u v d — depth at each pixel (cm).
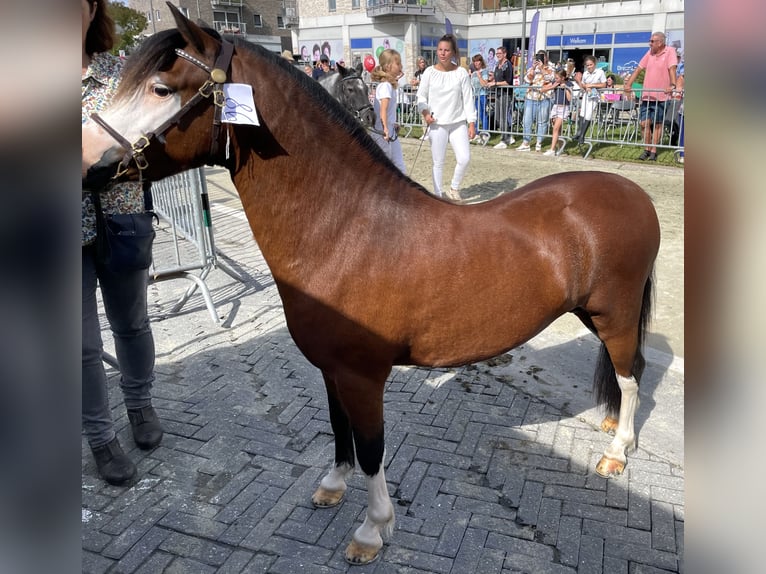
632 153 947
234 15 4106
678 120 871
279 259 198
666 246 550
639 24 2245
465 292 203
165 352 393
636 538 226
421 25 2811
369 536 221
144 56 167
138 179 179
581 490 254
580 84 993
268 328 429
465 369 359
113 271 252
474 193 770
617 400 280
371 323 196
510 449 282
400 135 1283
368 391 207
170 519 245
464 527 235
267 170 189
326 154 193
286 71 189
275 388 346
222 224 731
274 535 236
